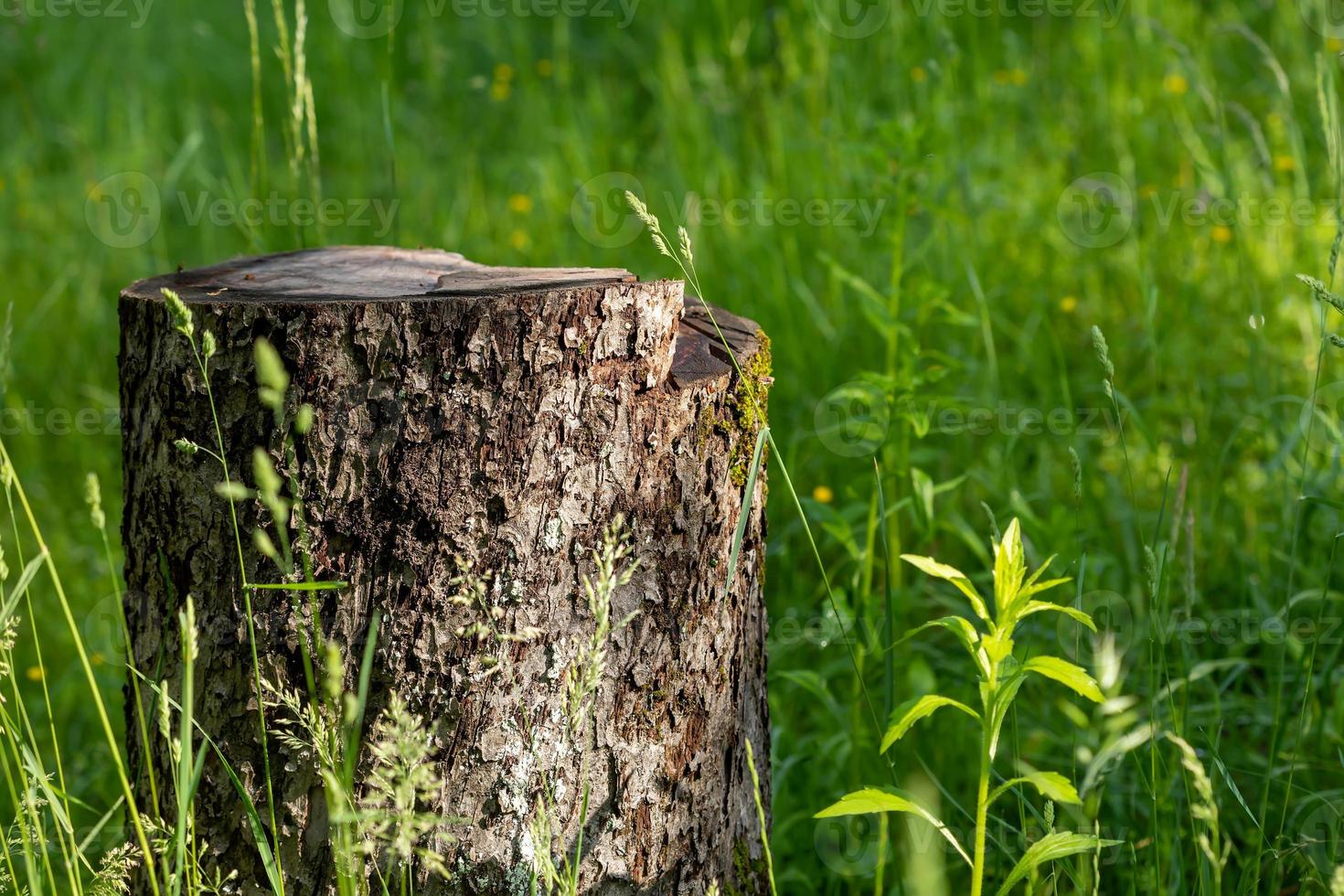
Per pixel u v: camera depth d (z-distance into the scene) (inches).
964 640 69.0
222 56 295.9
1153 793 81.7
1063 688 118.0
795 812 109.2
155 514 74.7
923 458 119.2
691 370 76.5
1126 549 134.5
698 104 235.0
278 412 61.1
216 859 75.2
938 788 96.6
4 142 273.3
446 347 68.6
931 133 182.9
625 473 72.3
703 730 78.7
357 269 84.7
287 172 233.8
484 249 206.1
